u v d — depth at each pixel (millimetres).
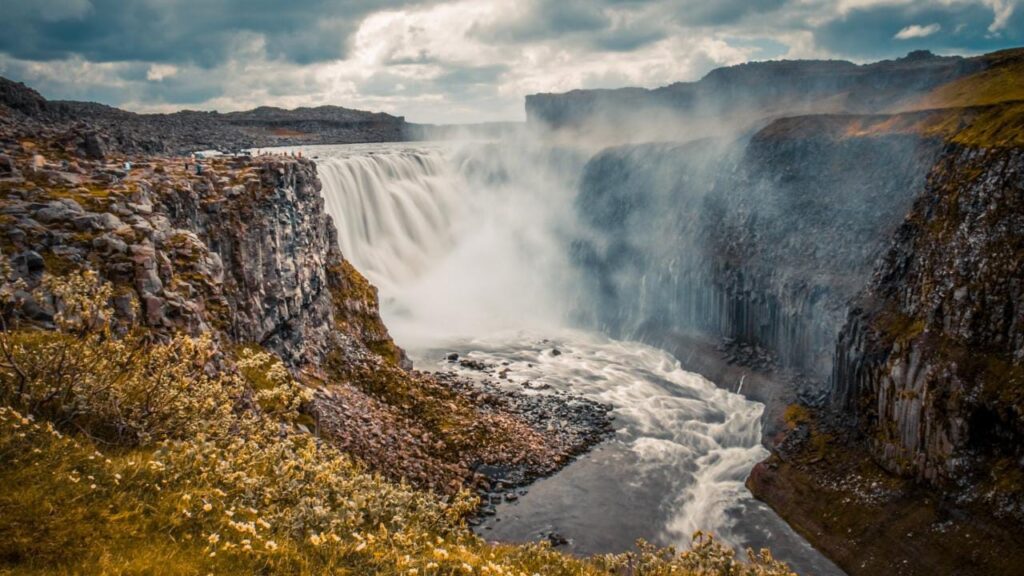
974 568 40000
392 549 13031
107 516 12086
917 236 57406
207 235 40250
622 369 79938
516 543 41094
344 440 40156
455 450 47469
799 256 78312
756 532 47000
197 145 128625
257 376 31453
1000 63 104250
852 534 45281
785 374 73062
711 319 88562
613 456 55531
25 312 20781
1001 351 45969
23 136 47875
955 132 68250
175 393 16641
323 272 55562
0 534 10969
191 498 12922
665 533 45750
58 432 14086
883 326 55938
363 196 97062
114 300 24266
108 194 33625
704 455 57625
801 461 54281
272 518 13156
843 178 79438
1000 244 48938
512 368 76188
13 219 26500
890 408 51344
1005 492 41531
